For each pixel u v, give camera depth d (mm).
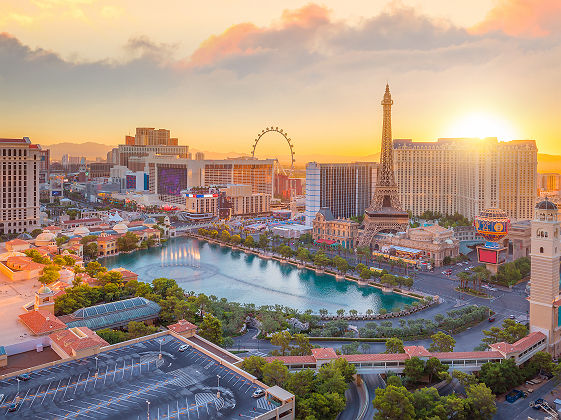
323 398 161250
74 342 192875
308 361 192000
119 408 150625
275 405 153875
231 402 155500
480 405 165875
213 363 185125
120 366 181000
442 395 184625
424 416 159500
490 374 186125
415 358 190125
